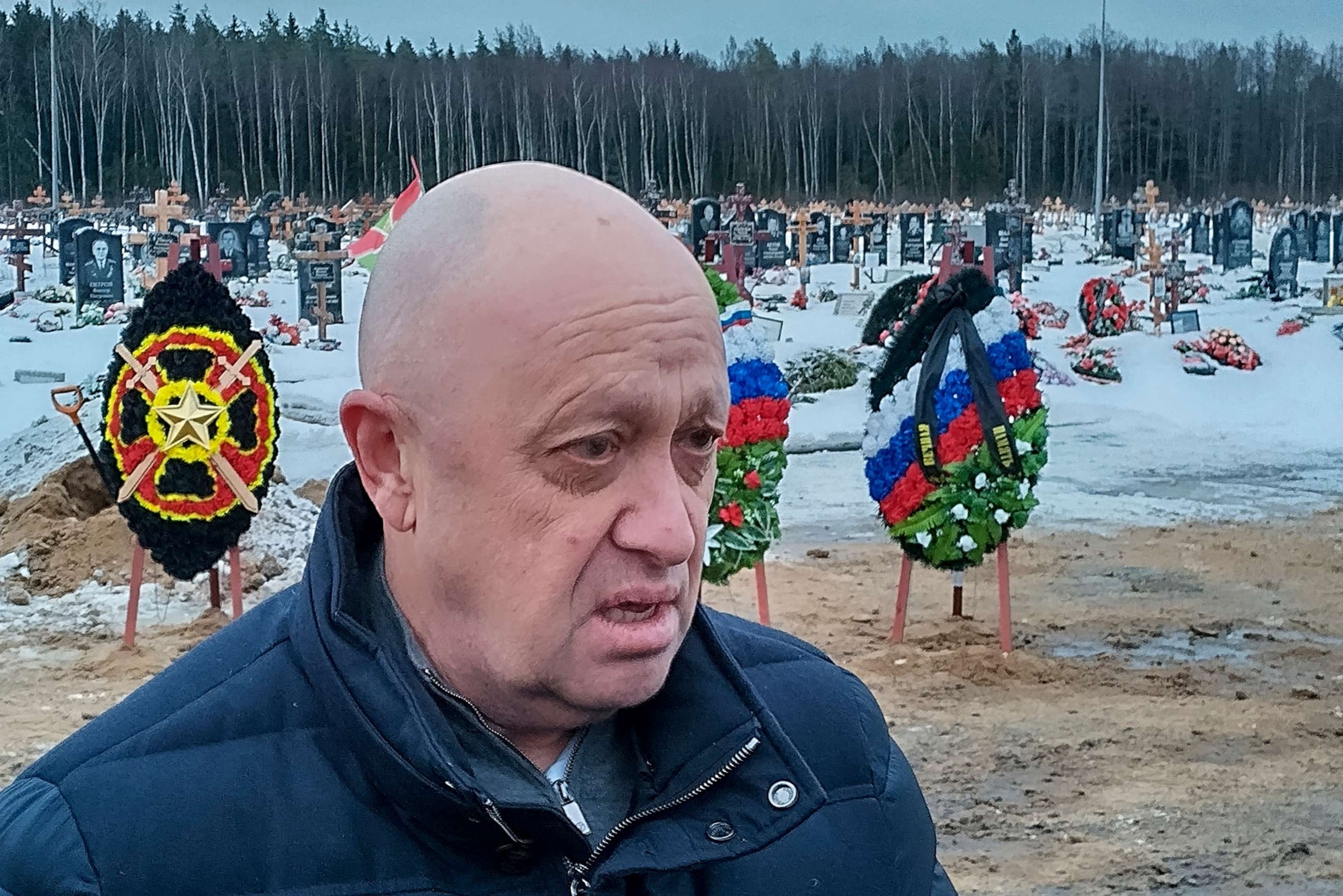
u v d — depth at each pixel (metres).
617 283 1.49
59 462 11.05
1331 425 18.00
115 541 9.48
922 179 59.84
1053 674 7.64
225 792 1.55
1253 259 34.16
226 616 8.52
